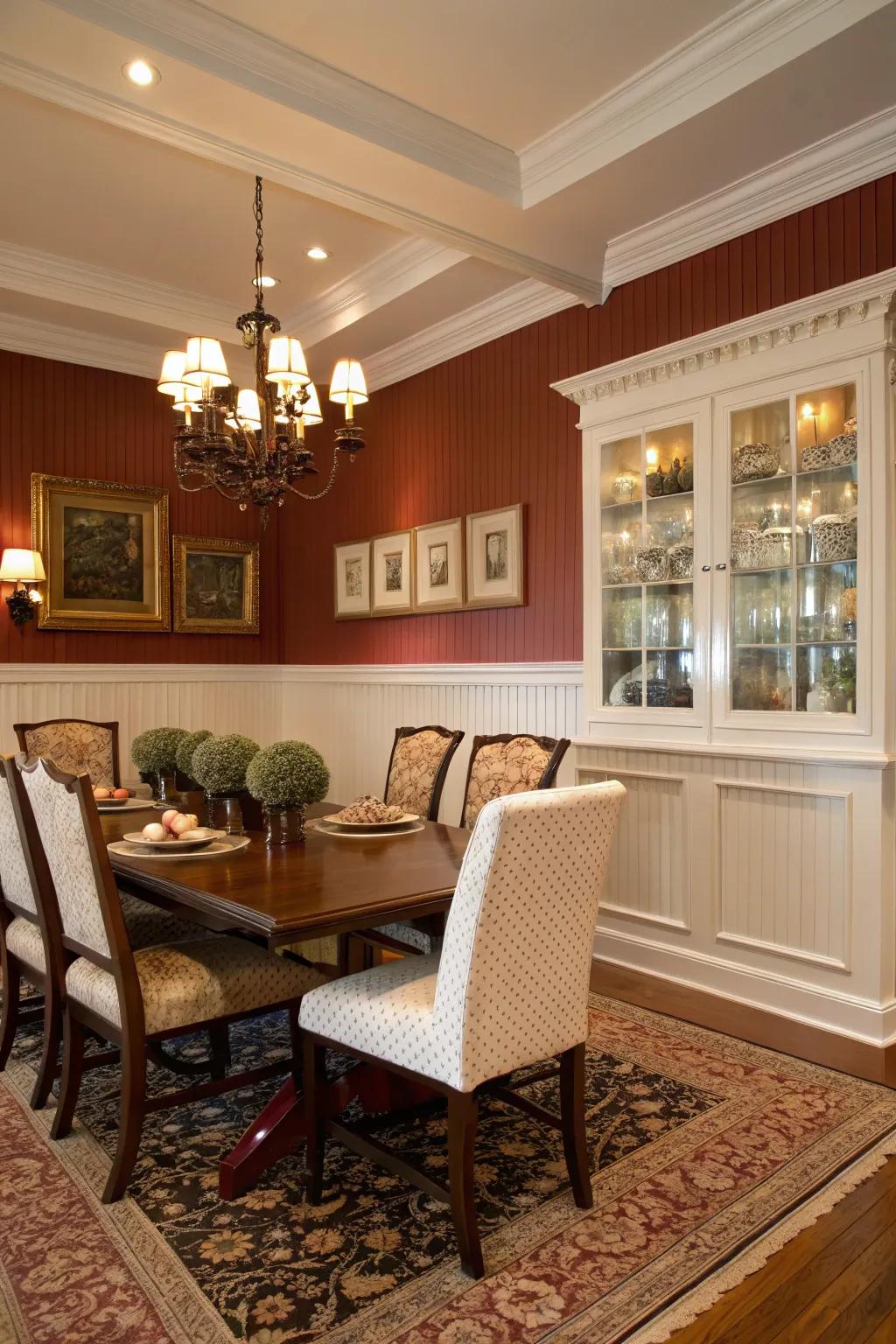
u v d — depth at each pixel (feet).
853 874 10.10
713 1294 6.01
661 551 12.22
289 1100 7.50
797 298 10.93
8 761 8.20
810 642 10.61
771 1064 9.54
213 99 9.37
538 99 10.35
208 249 14.47
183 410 10.73
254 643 20.12
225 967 7.86
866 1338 5.64
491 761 11.32
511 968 6.34
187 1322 5.74
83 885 7.46
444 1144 8.07
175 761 11.96
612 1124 8.31
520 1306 5.90
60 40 8.51
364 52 9.52
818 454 10.48
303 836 9.50
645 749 12.14
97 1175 7.48
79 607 17.33
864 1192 7.20
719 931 11.47
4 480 16.49
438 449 16.52
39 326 16.44
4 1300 5.93
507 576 14.94
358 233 13.82
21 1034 10.80
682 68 9.64
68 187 12.49
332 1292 6.02
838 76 9.05
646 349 12.78
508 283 14.25
